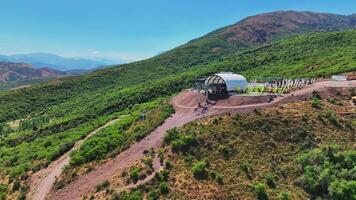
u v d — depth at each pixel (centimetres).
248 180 4588
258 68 12562
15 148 8306
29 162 6662
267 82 8481
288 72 10462
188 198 4328
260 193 4322
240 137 5359
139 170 4931
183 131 5625
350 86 6938
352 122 5675
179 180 4603
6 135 10938
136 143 5781
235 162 4909
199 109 6519
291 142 5319
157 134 5856
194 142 5275
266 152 5119
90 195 4841
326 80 7819
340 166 4612
